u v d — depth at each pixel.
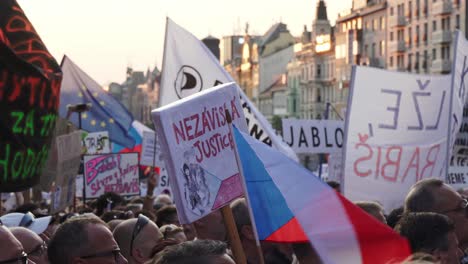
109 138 29.86
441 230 7.84
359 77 16.80
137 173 26.30
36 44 10.87
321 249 6.87
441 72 125.50
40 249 8.93
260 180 7.30
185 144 8.73
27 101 10.16
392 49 139.88
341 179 16.84
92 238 7.87
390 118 16.94
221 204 8.91
